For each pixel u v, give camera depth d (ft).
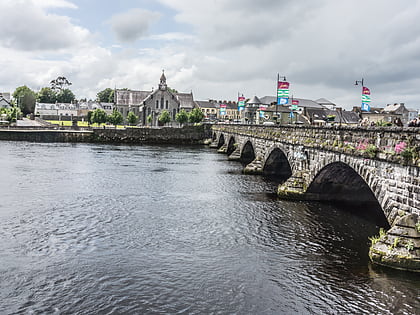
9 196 109.29
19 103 643.04
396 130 60.08
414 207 56.24
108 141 353.92
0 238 74.08
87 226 82.64
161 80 529.86
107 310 49.62
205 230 80.69
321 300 51.96
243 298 52.70
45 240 73.51
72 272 59.93
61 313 48.78
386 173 62.95
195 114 467.52
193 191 120.98
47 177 142.72
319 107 499.51
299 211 95.20
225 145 272.31
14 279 57.31
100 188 124.47
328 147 87.35
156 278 58.23
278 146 132.36
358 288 54.60
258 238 75.82
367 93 104.94
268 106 419.13
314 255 67.05
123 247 70.59
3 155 209.77
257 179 145.79
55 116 552.41
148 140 367.45
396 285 54.39
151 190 122.21
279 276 59.06
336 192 105.91
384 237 60.13
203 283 56.85
